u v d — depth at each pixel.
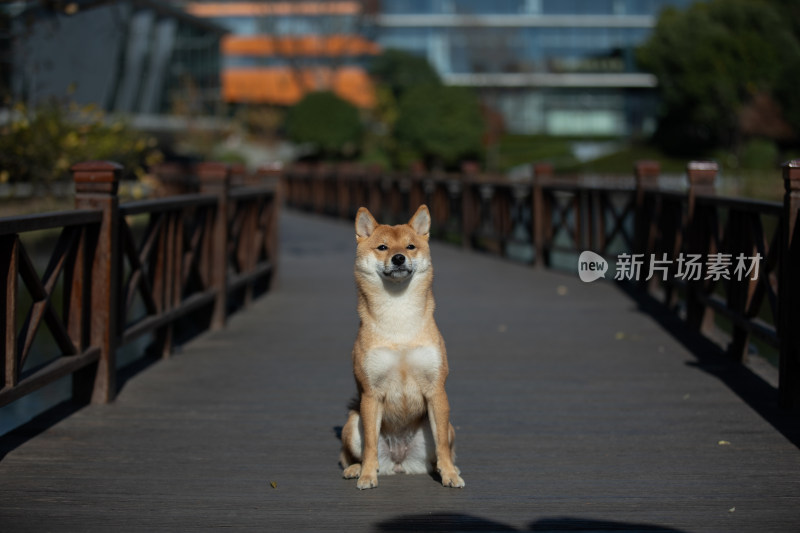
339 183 21.78
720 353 6.53
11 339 3.96
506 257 13.21
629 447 4.30
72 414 4.90
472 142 40.84
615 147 58.56
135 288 5.57
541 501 3.53
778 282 5.01
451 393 5.45
